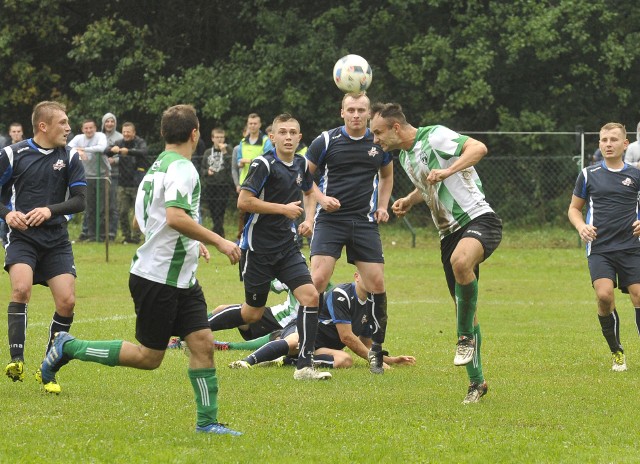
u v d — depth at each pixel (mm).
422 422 15664
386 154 22047
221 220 49906
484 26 63156
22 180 18578
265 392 18188
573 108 65375
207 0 70125
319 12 68062
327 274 21625
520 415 16312
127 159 48906
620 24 64375
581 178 22453
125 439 14258
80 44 67000
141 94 67500
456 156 17188
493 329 27734
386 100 64938
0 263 41500
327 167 21750
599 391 18641
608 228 21984
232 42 71125
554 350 23953
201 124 70188
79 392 17906
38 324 27094
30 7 68438
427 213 61250
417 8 65562
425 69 62500
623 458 13523
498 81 64500
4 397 17312
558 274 42844
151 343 14781
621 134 22078
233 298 33125
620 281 22203
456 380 19844
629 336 26766
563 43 62750
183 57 71750
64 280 18562
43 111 18641
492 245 17297
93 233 49812
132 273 14305
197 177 14023
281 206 19656
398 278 40438
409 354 23391
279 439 14344
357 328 22078
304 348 19828
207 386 14578
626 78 65812
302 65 63938
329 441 14328
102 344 15367
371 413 16344
